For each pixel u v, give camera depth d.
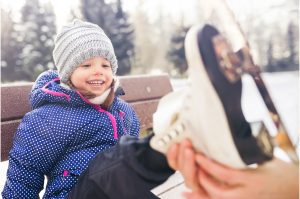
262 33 23.02
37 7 16.88
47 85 1.53
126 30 17.58
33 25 16.69
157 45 20.52
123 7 17.67
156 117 0.90
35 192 1.39
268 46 23.56
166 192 1.68
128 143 1.01
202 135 0.76
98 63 1.52
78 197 1.14
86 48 1.49
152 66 19.48
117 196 1.05
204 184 0.81
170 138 0.84
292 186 0.77
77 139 1.43
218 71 0.71
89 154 1.44
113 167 1.02
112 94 1.56
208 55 0.71
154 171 0.97
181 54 18.77
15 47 16.33
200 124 0.75
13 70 16.16
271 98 0.86
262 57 23.33
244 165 0.77
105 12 17.20
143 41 20.30
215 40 0.72
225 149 0.75
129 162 0.98
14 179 1.34
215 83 0.71
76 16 17.12
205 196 0.84
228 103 0.73
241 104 0.77
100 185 1.06
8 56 16.16
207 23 0.74
